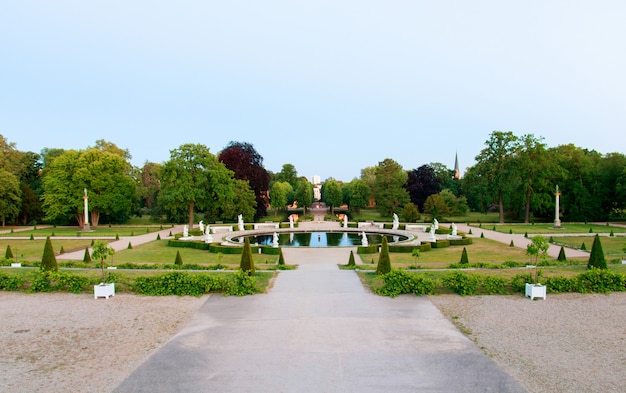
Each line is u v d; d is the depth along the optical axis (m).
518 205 71.62
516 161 66.31
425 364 11.18
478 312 15.88
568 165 71.12
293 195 118.62
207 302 17.45
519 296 18.19
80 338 13.33
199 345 12.63
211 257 33.72
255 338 13.18
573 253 32.84
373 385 9.98
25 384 10.20
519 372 10.69
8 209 63.84
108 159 63.59
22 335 13.63
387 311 16.03
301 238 50.62
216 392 9.68
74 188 61.41
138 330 14.05
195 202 60.59
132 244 42.59
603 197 68.62
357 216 91.88
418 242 40.12
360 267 26.31
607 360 11.42
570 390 9.75
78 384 10.18
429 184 89.69
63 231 58.12
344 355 11.80
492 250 36.62
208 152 60.66
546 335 13.38
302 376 10.47
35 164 83.50
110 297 18.34
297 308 16.45
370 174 122.50
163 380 10.33
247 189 70.75
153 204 86.19
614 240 42.34
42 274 19.55
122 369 11.01
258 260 31.61
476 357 11.62
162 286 18.84
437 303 17.16
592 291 18.75
